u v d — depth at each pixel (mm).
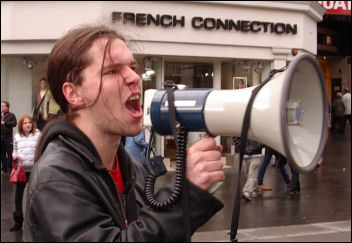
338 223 6102
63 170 1214
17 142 5871
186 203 1085
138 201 1598
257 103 1062
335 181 9141
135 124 1335
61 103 1404
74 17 9594
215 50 10320
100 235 1103
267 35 10719
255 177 6973
